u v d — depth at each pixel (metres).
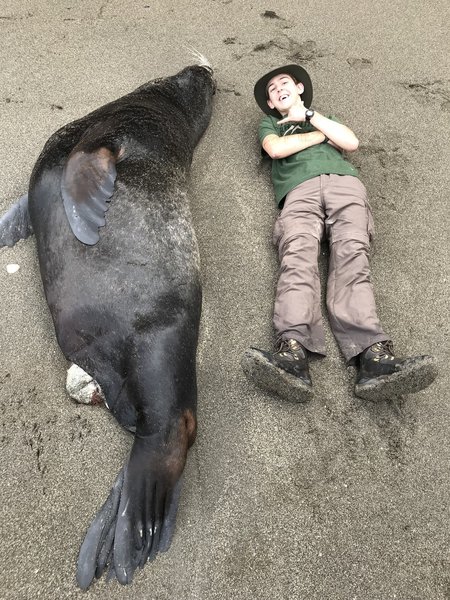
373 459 2.60
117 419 2.55
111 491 2.35
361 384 2.71
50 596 2.13
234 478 2.51
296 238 3.22
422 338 3.09
